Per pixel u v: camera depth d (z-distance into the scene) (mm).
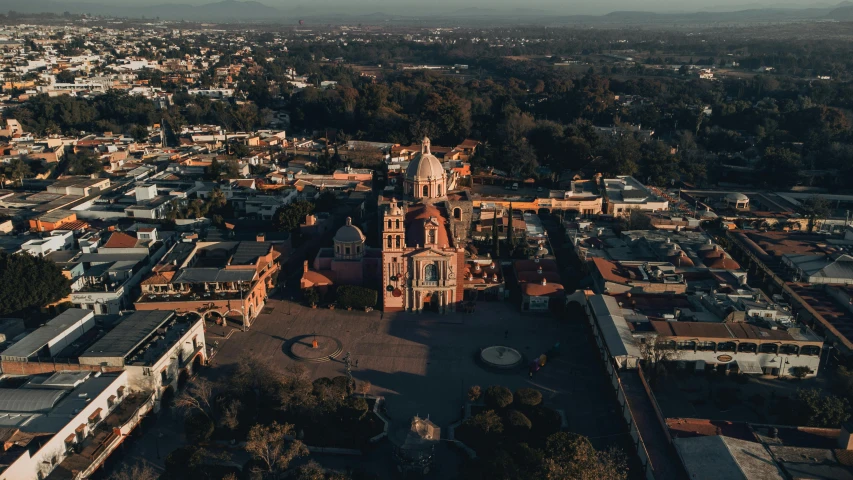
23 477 83875
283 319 144125
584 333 139875
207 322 141125
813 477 86000
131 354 111125
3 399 97375
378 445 102938
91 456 92500
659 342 118375
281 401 106938
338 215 197125
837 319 134000
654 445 95562
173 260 152125
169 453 99625
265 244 160375
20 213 190750
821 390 116188
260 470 92188
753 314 129375
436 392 117188
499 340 136375
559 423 105625
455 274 146125
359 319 144875
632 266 156000
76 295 141500
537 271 157500
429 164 168625
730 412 109750
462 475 93750
